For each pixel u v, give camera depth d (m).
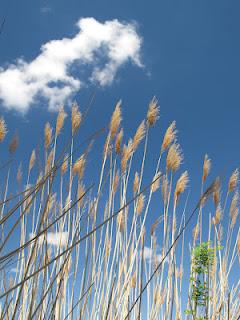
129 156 4.76
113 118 4.46
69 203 4.07
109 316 4.51
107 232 4.71
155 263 5.33
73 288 4.39
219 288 5.44
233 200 5.54
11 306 3.76
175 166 4.79
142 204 5.09
